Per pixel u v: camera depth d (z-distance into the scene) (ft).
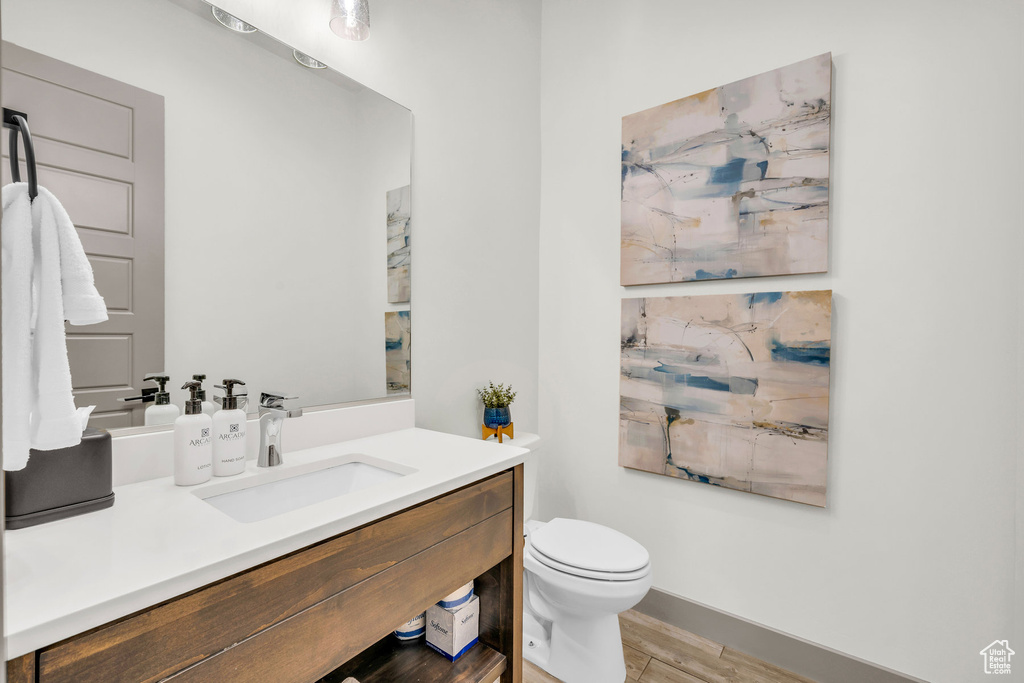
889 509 4.99
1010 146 4.44
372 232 4.88
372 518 2.80
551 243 7.45
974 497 4.59
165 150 3.47
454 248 5.90
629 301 6.60
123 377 3.28
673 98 6.30
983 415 4.55
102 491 2.75
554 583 4.90
